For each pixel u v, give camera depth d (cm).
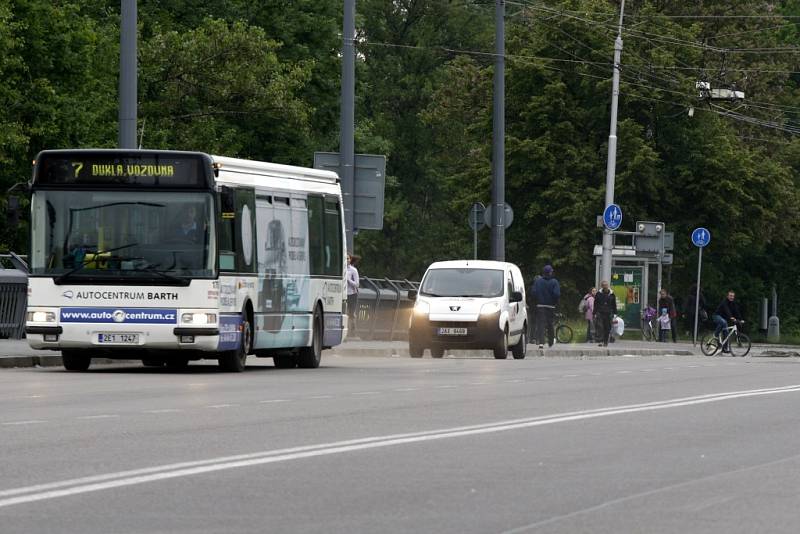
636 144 13862
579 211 13900
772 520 2052
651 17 14550
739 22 15688
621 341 12550
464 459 2752
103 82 13625
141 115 12812
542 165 14150
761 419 3775
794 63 16300
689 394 4753
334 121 15000
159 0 14238
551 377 5812
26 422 3378
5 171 12475
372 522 2003
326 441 3030
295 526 1964
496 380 5509
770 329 16338
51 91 12325
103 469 2520
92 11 14100
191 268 5503
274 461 2670
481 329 7981
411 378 5569
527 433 3278
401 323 10781
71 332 5506
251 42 12938
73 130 12631
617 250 12350
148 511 2078
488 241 15238
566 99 14350
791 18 17550
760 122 15000
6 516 2020
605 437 3216
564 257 14075
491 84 15212
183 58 12800
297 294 6278
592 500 2234
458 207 15162
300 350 6425
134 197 5531
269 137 14250
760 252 15412
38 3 12650
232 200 5594
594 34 14275
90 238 5538
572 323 13588
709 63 15362
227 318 5600
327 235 6625
